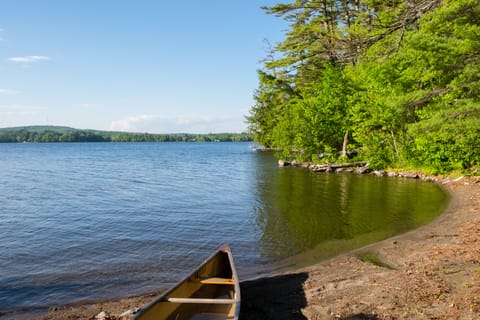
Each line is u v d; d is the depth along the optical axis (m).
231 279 7.22
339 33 31.83
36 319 6.71
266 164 44.06
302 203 17.50
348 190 20.83
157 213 16.09
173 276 8.77
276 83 41.56
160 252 10.61
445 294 6.60
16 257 10.28
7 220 15.23
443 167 23.33
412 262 8.73
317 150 36.00
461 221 12.41
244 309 6.73
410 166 26.81
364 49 15.27
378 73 24.25
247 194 20.89
